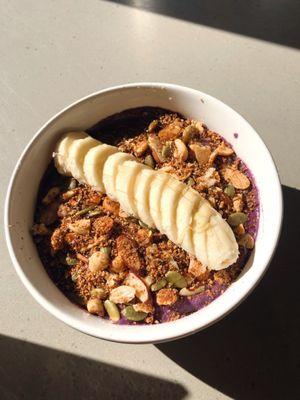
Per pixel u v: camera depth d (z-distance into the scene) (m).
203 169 0.21
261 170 0.20
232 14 0.29
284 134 0.26
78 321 0.18
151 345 0.22
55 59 0.29
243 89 0.27
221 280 0.19
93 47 0.29
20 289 0.24
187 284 0.20
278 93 0.27
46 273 0.21
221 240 0.19
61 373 0.22
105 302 0.20
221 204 0.20
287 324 0.22
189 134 0.22
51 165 0.22
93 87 0.28
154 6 0.30
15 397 0.22
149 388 0.22
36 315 0.24
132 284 0.20
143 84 0.21
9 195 0.20
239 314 0.22
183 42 0.29
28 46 0.30
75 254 0.21
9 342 0.23
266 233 0.19
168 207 0.19
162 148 0.22
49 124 0.21
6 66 0.29
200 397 0.21
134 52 0.29
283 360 0.22
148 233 0.20
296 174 0.25
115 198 0.21
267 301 0.23
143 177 0.20
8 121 0.28
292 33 0.29
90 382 0.22
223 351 0.22
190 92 0.21
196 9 0.30
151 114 0.23
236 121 0.20
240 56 0.28
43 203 0.22
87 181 0.21
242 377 0.22
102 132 0.23
